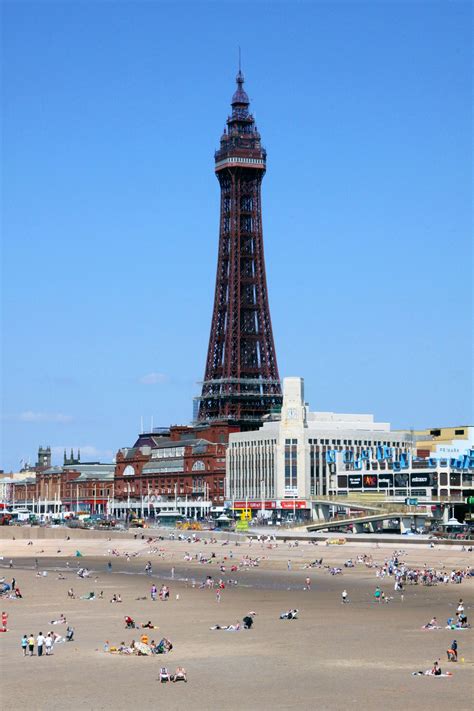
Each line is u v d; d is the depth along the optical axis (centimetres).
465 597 17638
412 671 10956
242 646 12475
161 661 11556
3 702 9788
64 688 10300
